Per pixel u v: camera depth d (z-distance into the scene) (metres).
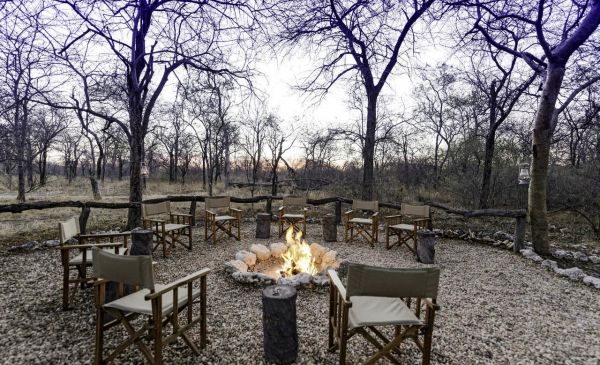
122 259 2.22
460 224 9.11
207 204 6.84
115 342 2.81
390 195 15.36
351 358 2.66
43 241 6.13
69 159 27.25
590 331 3.20
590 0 5.39
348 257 5.84
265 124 18.89
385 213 10.47
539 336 3.08
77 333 2.95
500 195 11.67
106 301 3.26
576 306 3.81
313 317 3.38
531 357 2.72
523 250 6.16
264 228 7.12
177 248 6.19
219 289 4.11
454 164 15.03
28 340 2.82
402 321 2.28
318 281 4.10
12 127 11.08
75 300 3.65
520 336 3.07
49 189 20.95
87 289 3.95
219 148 21.11
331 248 6.46
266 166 19.73
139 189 7.25
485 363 2.62
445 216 10.38
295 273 4.96
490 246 6.87
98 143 14.20
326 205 12.12
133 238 3.87
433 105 19.16
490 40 6.70
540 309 3.71
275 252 5.63
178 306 2.52
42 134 15.14
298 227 7.79
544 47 5.47
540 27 5.35
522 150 12.80
